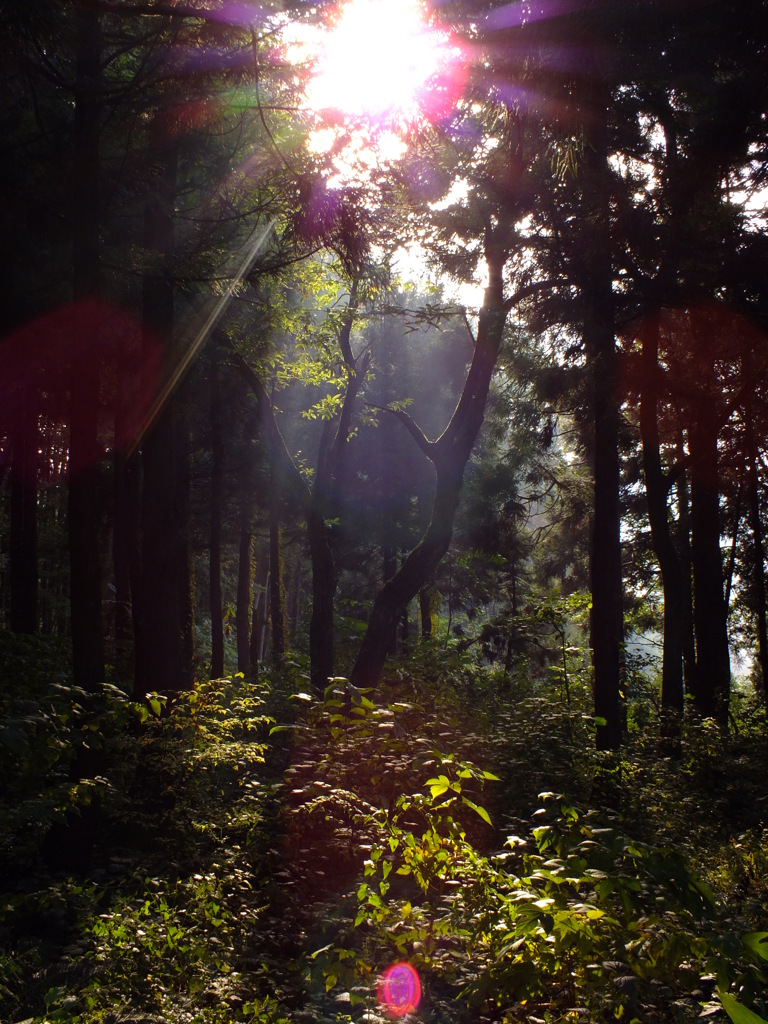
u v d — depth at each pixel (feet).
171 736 26.45
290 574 148.77
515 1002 14.93
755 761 39.91
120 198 35.40
